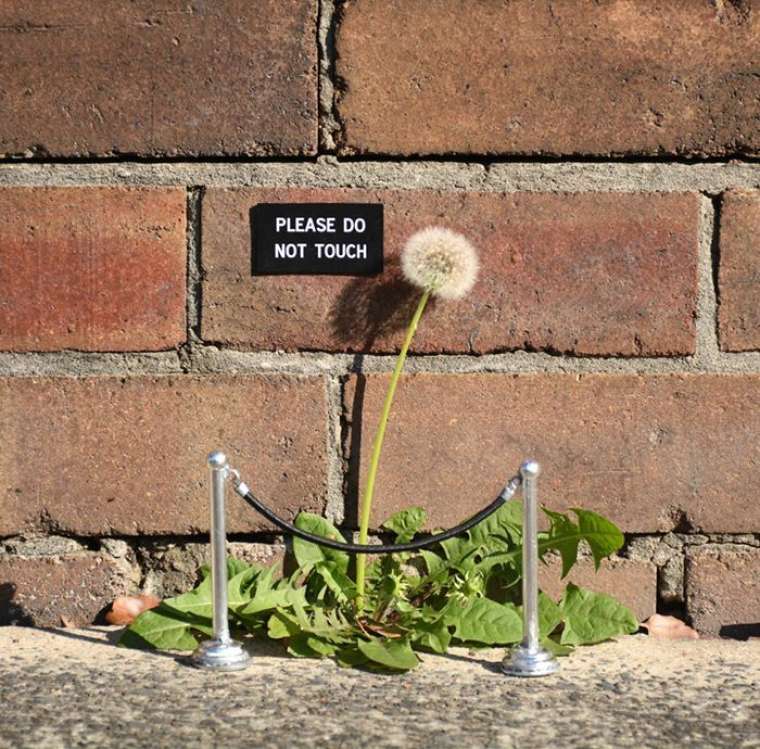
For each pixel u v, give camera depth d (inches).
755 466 46.3
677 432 46.2
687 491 46.3
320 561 45.4
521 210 46.1
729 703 41.7
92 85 45.9
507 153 46.1
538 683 42.6
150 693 41.8
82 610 46.3
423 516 45.8
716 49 46.1
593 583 46.4
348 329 46.1
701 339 46.3
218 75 45.9
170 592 46.4
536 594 43.3
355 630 44.6
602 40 46.0
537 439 46.2
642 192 46.1
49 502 46.1
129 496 46.1
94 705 41.1
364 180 46.1
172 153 45.9
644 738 39.9
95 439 46.1
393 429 46.1
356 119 45.9
